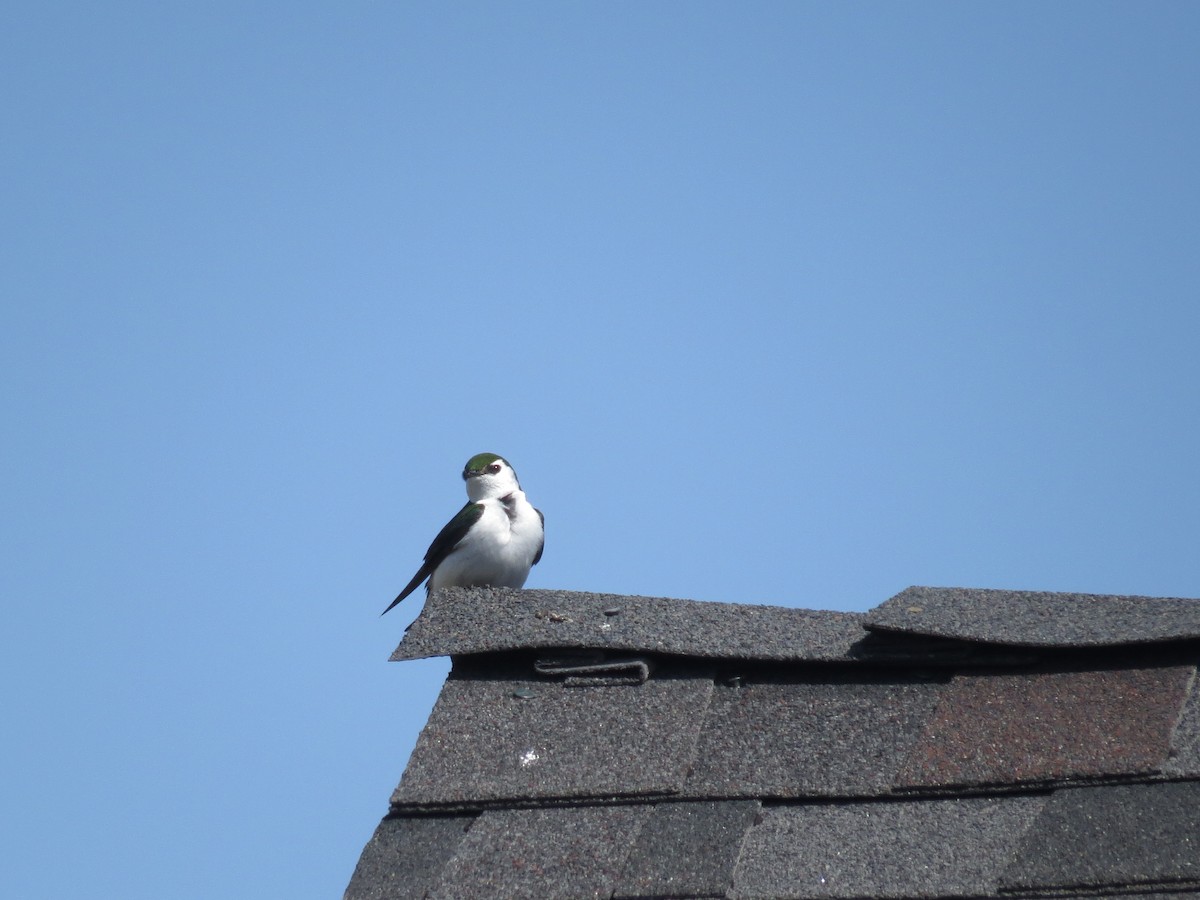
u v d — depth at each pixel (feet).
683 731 41.32
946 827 37.11
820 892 35.94
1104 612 43.52
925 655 42.50
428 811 40.81
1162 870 33.99
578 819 39.40
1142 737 37.83
